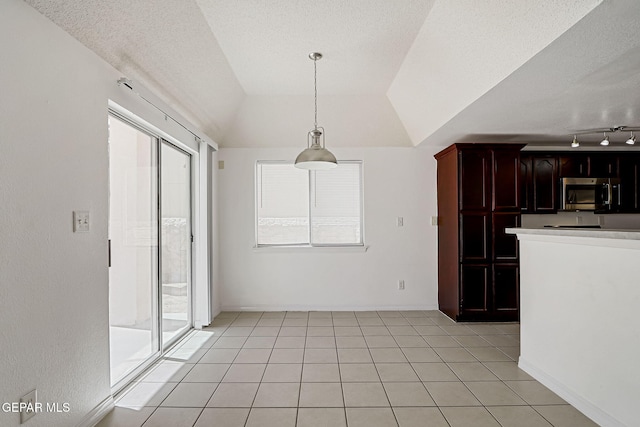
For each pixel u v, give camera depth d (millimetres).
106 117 2072
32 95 1542
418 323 3910
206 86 3219
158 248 2938
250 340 3375
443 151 4227
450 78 2781
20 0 1486
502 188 3924
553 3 1629
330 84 3672
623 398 1833
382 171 4520
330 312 4402
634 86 2443
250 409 2137
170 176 3270
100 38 1954
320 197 4559
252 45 2891
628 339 1810
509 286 3943
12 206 1442
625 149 4582
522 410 2125
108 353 2090
